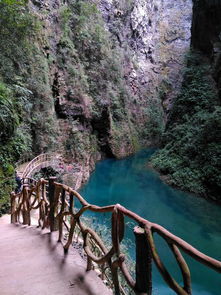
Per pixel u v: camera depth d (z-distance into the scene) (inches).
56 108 842.8
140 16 1614.2
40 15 806.5
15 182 375.2
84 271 131.2
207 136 639.8
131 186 753.6
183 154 728.3
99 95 1042.1
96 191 727.1
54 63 852.0
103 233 319.9
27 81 652.7
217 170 570.9
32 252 156.1
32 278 126.0
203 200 576.4
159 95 1669.5
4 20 450.6
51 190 186.5
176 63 1780.3
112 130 1136.2
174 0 1978.3
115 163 1065.5
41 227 216.4
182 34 1876.2
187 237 439.8
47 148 716.7
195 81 840.3
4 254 155.6
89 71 1022.4
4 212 342.3
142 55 1669.5
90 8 1035.9
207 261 60.7
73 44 936.9
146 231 81.2
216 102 732.0
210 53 856.3
